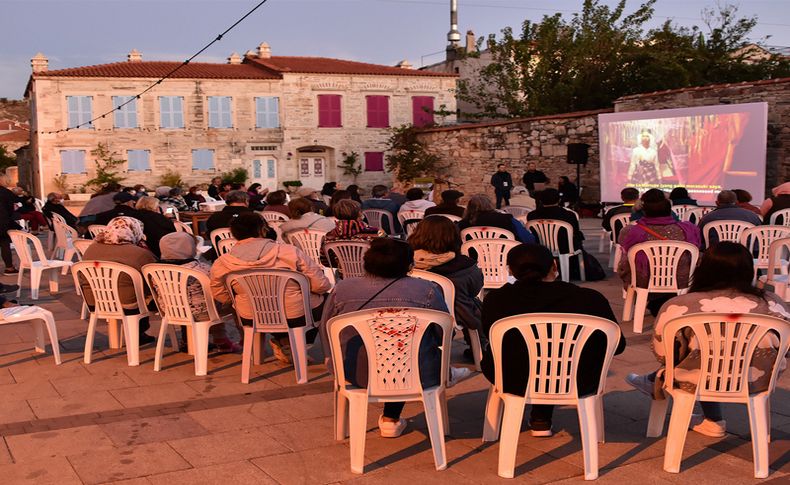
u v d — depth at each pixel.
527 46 29.72
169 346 6.69
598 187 21.33
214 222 9.18
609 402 4.92
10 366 6.02
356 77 36.28
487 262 7.25
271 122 35.50
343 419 4.27
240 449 4.17
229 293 5.53
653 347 4.08
